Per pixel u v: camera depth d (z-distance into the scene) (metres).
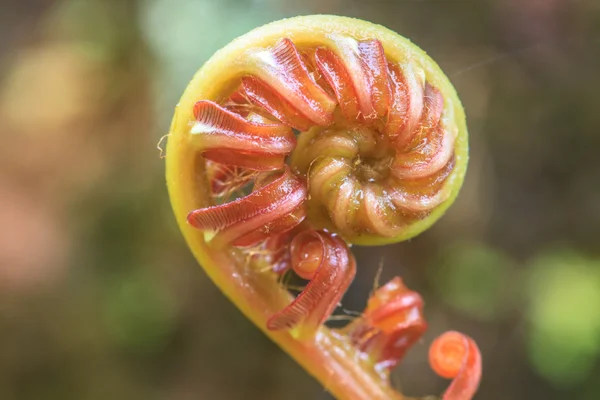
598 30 0.28
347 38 0.12
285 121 0.12
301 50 0.12
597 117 0.29
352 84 0.12
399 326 0.13
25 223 0.31
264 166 0.12
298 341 0.12
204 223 0.12
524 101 0.29
